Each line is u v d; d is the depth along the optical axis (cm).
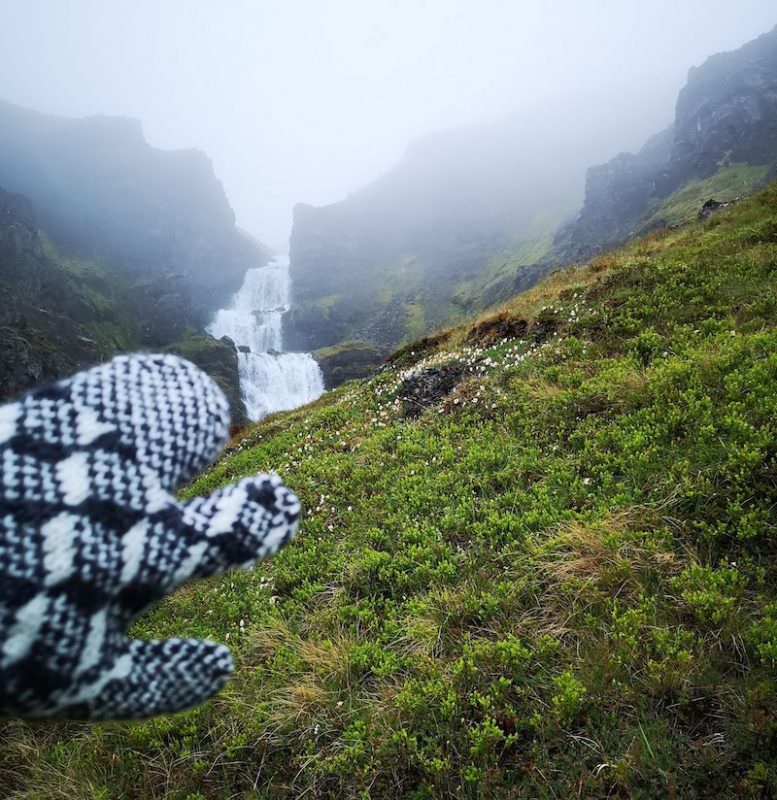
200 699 121
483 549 573
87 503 99
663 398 703
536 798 332
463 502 659
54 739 484
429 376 1142
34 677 93
